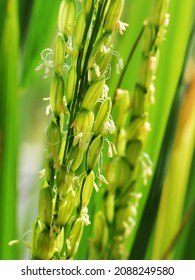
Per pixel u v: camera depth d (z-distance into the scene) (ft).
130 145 0.67
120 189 0.68
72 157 0.52
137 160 0.67
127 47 0.82
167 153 0.83
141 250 0.80
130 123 0.67
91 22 0.52
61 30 0.52
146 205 0.81
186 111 0.86
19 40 0.86
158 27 0.64
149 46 0.65
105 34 0.51
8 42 0.80
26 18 0.86
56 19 0.85
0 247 0.83
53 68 0.52
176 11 0.82
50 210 0.53
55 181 0.54
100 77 0.51
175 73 0.83
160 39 0.64
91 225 0.78
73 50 0.51
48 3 0.85
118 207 0.68
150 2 0.83
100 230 0.68
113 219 0.68
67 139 0.52
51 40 0.87
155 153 0.82
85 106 0.52
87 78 0.52
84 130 0.52
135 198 0.75
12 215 0.84
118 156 0.68
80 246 0.78
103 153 0.75
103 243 0.68
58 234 0.55
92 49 0.51
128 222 0.69
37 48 0.85
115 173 0.68
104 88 0.52
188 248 0.87
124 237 0.68
